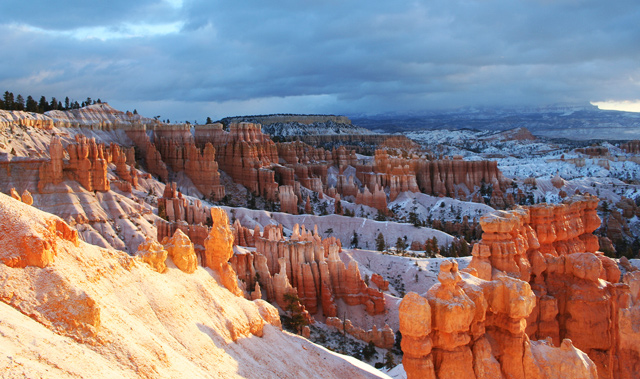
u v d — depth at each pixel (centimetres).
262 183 18900
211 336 3438
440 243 14275
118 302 3019
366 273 10194
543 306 4200
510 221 4116
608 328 4197
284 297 7800
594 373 3256
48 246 2669
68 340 2436
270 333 4056
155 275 3472
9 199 2827
